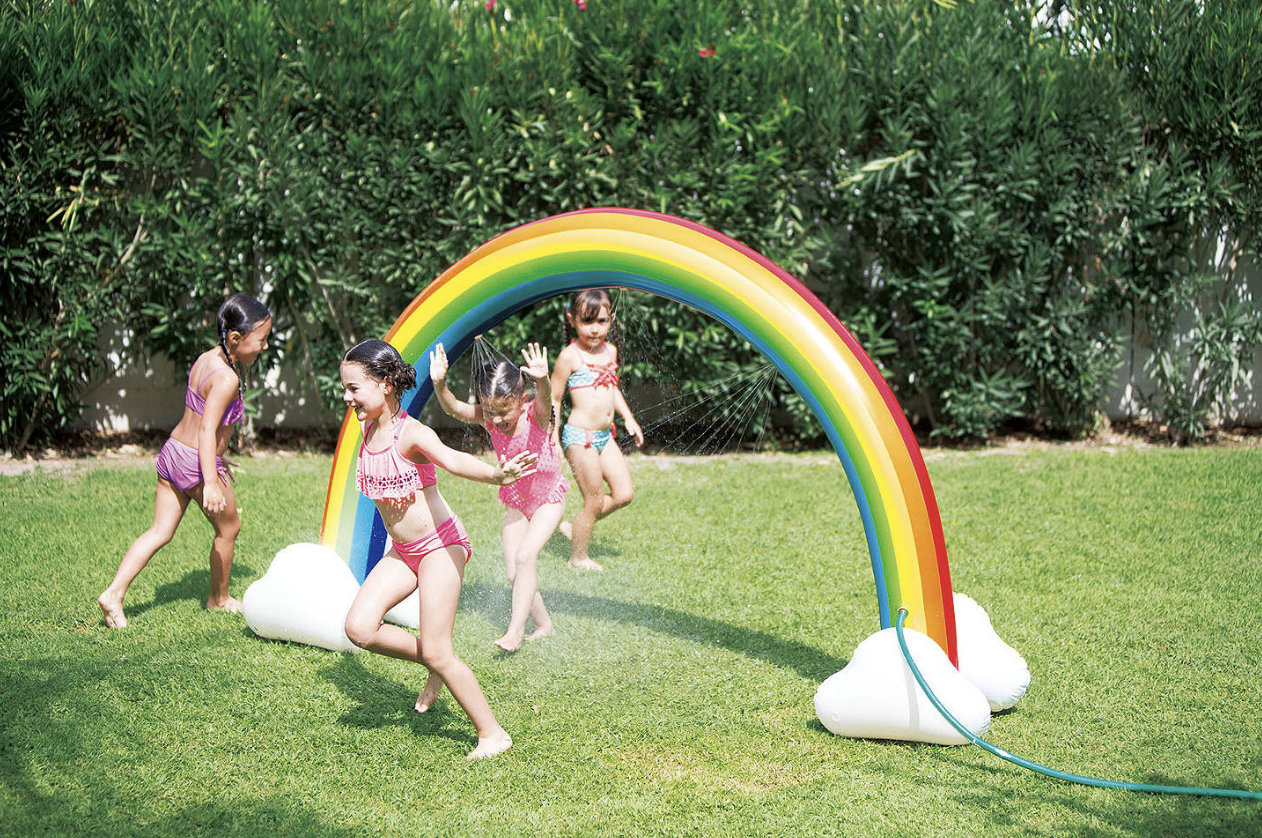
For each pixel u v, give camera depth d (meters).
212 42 8.00
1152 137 8.84
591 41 8.24
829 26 8.59
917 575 3.90
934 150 8.35
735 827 3.26
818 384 4.02
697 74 8.25
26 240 7.88
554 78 8.08
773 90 8.29
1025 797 3.42
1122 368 9.32
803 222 8.74
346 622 3.75
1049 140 8.41
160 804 3.37
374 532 4.97
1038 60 8.47
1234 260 8.96
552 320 8.24
